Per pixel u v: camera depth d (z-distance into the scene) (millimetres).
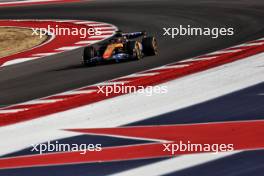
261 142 45594
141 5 125562
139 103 58625
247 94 58000
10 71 78562
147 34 95562
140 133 50188
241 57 72500
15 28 114438
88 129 52562
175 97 59375
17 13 133750
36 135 52375
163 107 56656
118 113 56312
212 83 62781
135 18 111875
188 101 57688
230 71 66625
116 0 135750
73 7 133375
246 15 100938
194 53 77000
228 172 40719
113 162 44156
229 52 75188
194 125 51031
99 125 53438
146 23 105562
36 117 57906
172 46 83312
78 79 69125
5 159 47125
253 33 85750
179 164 42688
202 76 65875
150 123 52625
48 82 69562
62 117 56938
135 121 53562
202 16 105375
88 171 42969
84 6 133000
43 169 44219
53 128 53812
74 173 42906
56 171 43594
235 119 51500
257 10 104375
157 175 41156
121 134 50344
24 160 46500
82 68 74875
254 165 41438
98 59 73250
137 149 46375
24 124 56188
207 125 50656
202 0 122500
